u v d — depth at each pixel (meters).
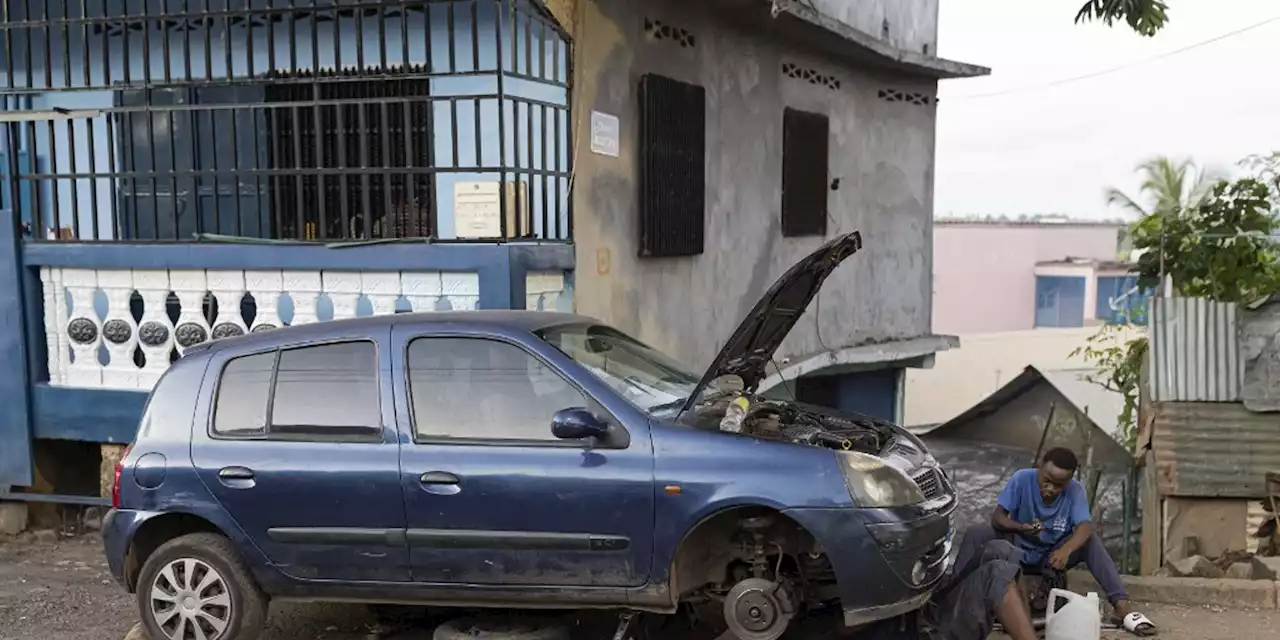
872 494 4.21
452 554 4.50
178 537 4.85
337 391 4.69
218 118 8.34
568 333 4.88
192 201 8.53
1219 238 11.20
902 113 13.30
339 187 7.93
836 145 11.95
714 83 9.41
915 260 13.75
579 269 7.23
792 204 11.05
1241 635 5.43
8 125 7.08
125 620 5.66
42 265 7.11
